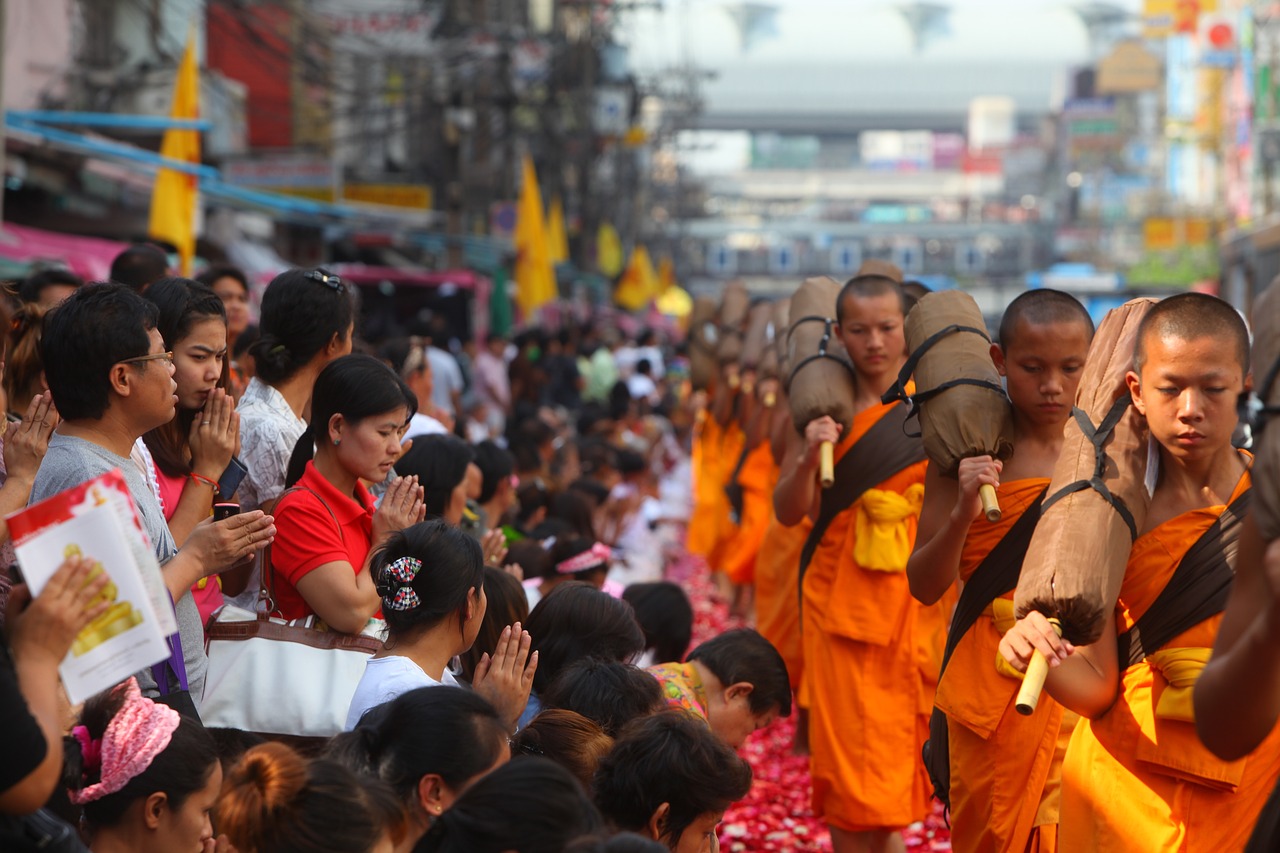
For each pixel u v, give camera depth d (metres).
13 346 5.93
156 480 5.55
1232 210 50.84
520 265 27.47
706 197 109.56
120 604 3.62
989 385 5.78
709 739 4.64
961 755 5.84
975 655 5.74
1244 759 4.69
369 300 26.39
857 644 7.61
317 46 28.03
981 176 169.62
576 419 20.69
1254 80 44.91
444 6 26.55
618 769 4.63
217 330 5.68
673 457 22.73
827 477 7.48
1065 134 117.31
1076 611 4.54
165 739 4.32
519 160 39.19
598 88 41.81
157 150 20.91
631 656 6.18
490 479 8.99
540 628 6.16
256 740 5.33
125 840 4.33
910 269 127.81
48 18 20.55
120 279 7.40
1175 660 4.72
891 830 7.62
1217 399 4.60
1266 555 3.50
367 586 5.61
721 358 15.39
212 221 22.31
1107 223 97.50
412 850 3.83
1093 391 4.97
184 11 24.12
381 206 26.89
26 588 3.69
